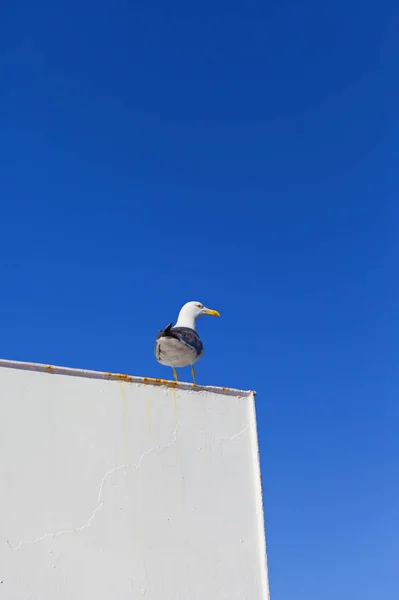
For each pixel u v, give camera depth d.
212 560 9.52
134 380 9.78
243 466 10.18
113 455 9.34
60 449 9.04
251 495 10.09
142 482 9.40
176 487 9.61
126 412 9.59
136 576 8.98
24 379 9.09
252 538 9.88
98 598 8.68
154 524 9.30
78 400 9.33
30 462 8.83
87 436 9.24
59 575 8.56
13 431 8.85
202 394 10.22
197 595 9.27
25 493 8.69
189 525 9.52
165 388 9.98
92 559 8.80
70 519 8.84
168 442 9.75
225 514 9.81
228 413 10.33
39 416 9.04
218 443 10.09
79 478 9.04
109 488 9.17
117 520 9.09
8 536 8.45
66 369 9.38
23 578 8.38
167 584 9.13
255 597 9.60
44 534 8.64
